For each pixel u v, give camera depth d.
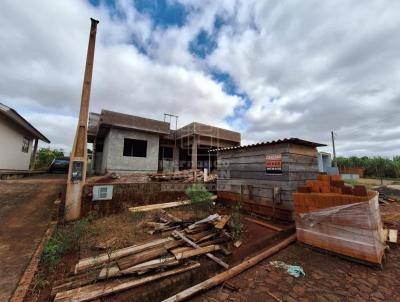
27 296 2.38
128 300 2.41
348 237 3.55
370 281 2.94
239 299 2.57
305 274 3.16
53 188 6.86
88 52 5.85
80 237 3.98
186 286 2.93
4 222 4.23
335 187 3.92
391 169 26.88
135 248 3.50
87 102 5.68
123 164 11.52
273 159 5.98
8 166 10.46
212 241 4.09
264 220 5.87
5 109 8.66
